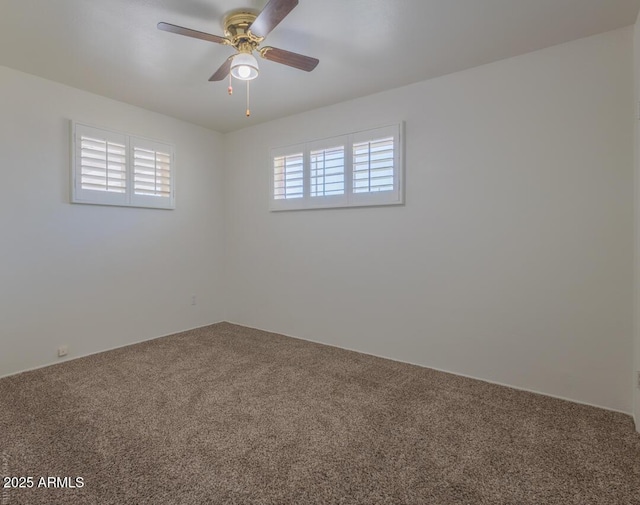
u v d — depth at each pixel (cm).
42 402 222
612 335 218
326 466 163
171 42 224
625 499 145
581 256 226
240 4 188
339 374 272
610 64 215
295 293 370
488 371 262
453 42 227
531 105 240
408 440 185
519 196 246
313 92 305
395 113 297
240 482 152
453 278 274
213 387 247
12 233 265
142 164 345
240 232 416
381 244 310
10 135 262
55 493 144
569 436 189
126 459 166
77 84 288
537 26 209
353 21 204
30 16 196
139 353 317
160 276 368
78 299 304
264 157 390
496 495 146
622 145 213
